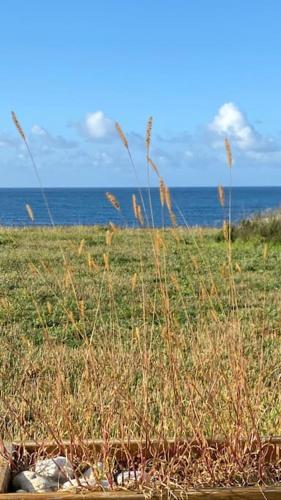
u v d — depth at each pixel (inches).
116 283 428.5
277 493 129.1
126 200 5032.0
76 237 712.4
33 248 612.4
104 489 132.1
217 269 493.7
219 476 136.7
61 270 479.2
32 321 333.7
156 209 1936.5
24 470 144.9
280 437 148.3
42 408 169.0
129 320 334.0
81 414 160.2
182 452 144.7
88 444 145.6
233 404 146.8
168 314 152.9
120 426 147.3
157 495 127.9
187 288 410.6
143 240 665.6
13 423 169.8
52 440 150.9
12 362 242.5
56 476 139.4
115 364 165.9
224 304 354.0
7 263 512.4
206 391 154.1
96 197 6796.3
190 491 129.0
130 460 141.8
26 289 399.5
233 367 152.8
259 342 253.8
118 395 154.9
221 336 175.3
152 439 147.2
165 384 156.6
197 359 165.2
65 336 275.7
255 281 451.2
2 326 311.6
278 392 180.7
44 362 209.9
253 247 658.8
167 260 517.0
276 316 319.3
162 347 219.0
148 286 415.8
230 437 142.4
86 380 161.8
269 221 743.7
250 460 142.9
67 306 363.9
